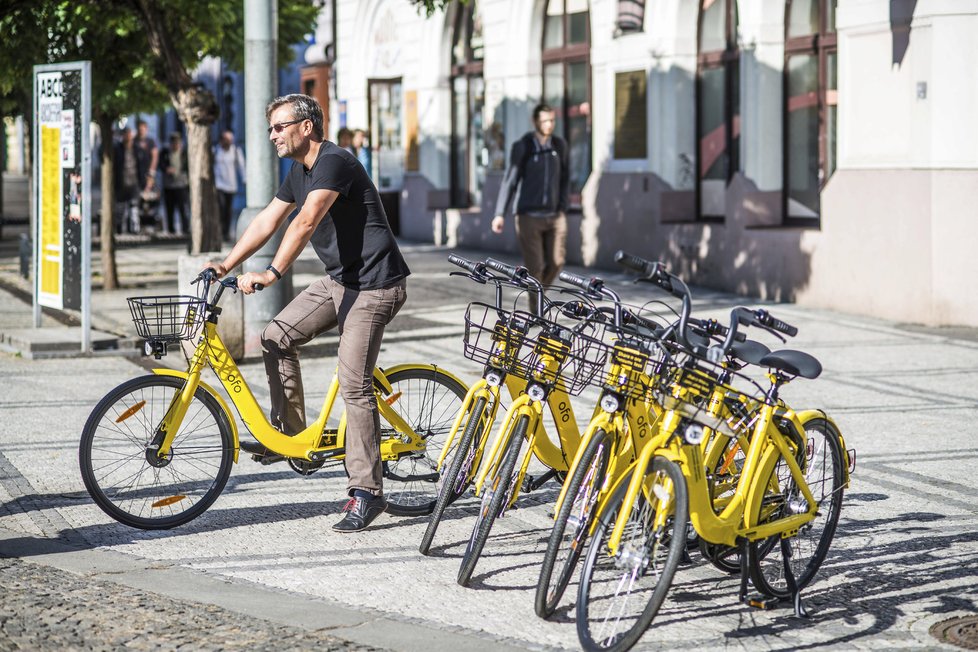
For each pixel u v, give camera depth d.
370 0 24.30
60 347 11.12
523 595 5.16
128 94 15.83
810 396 9.29
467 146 21.94
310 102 5.91
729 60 15.65
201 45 14.88
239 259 6.05
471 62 21.56
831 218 13.56
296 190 6.02
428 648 4.46
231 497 6.71
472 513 6.39
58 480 6.98
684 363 4.70
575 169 18.67
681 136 16.34
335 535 6.03
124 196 26.72
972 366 10.45
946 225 12.29
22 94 17.95
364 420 6.01
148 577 5.31
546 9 19.16
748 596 5.10
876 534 6.01
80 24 13.32
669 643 4.62
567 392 5.22
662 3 16.27
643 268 4.66
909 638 4.70
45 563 5.49
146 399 6.02
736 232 15.04
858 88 13.30
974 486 6.86
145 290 16.42
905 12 12.51
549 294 12.41
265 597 5.06
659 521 4.49
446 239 22.00
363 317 5.96
